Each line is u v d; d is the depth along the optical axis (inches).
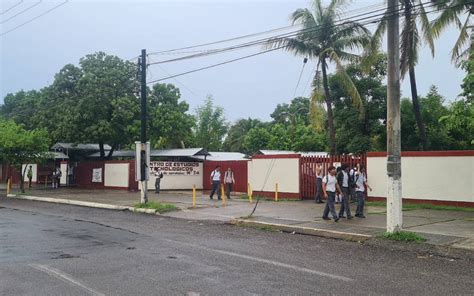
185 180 1389.0
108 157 1601.9
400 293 272.5
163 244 443.8
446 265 358.0
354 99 968.3
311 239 486.0
